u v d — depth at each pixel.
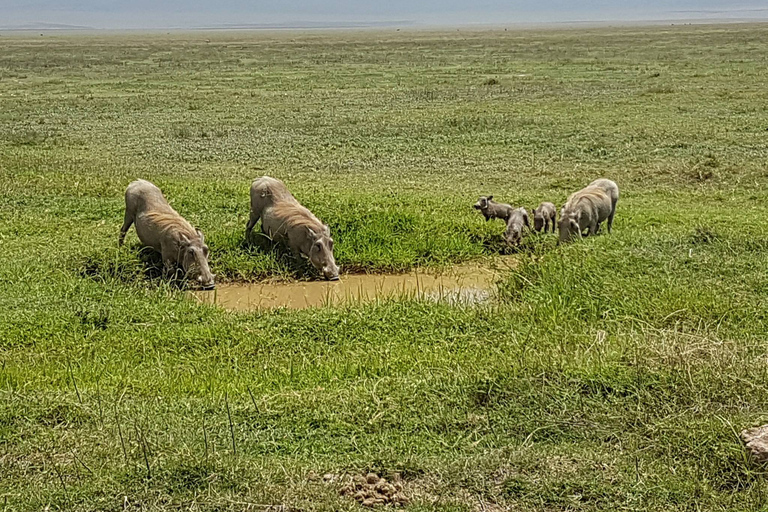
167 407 5.82
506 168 16.84
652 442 5.20
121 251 10.17
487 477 4.86
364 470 4.93
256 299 9.61
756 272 8.79
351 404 5.80
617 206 13.37
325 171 16.70
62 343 7.52
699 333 7.08
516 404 5.75
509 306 8.57
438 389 6.04
